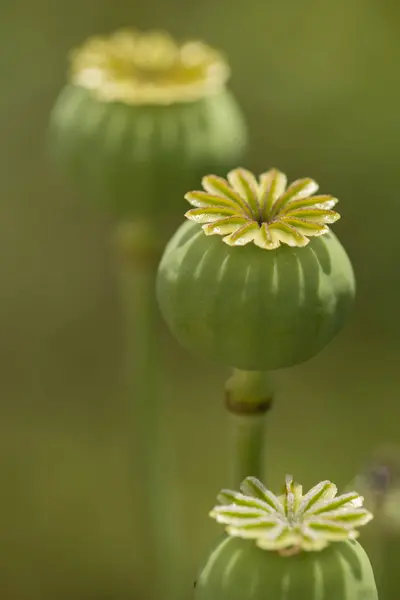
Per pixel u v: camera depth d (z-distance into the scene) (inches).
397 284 40.1
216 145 23.8
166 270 19.4
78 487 39.1
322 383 40.7
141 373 25.9
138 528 28.4
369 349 40.6
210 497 39.0
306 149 40.4
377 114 39.9
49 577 37.2
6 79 41.7
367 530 22.3
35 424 41.3
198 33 41.2
